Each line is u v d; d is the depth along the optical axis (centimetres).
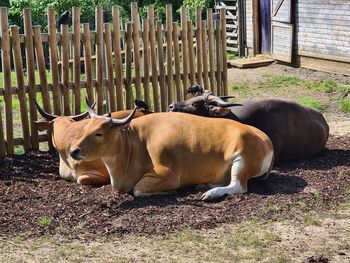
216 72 1326
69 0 2361
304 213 845
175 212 842
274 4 2134
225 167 919
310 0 1992
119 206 866
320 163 1073
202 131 923
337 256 728
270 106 1070
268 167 944
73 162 952
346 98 1638
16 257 718
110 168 905
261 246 749
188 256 722
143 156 914
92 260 711
